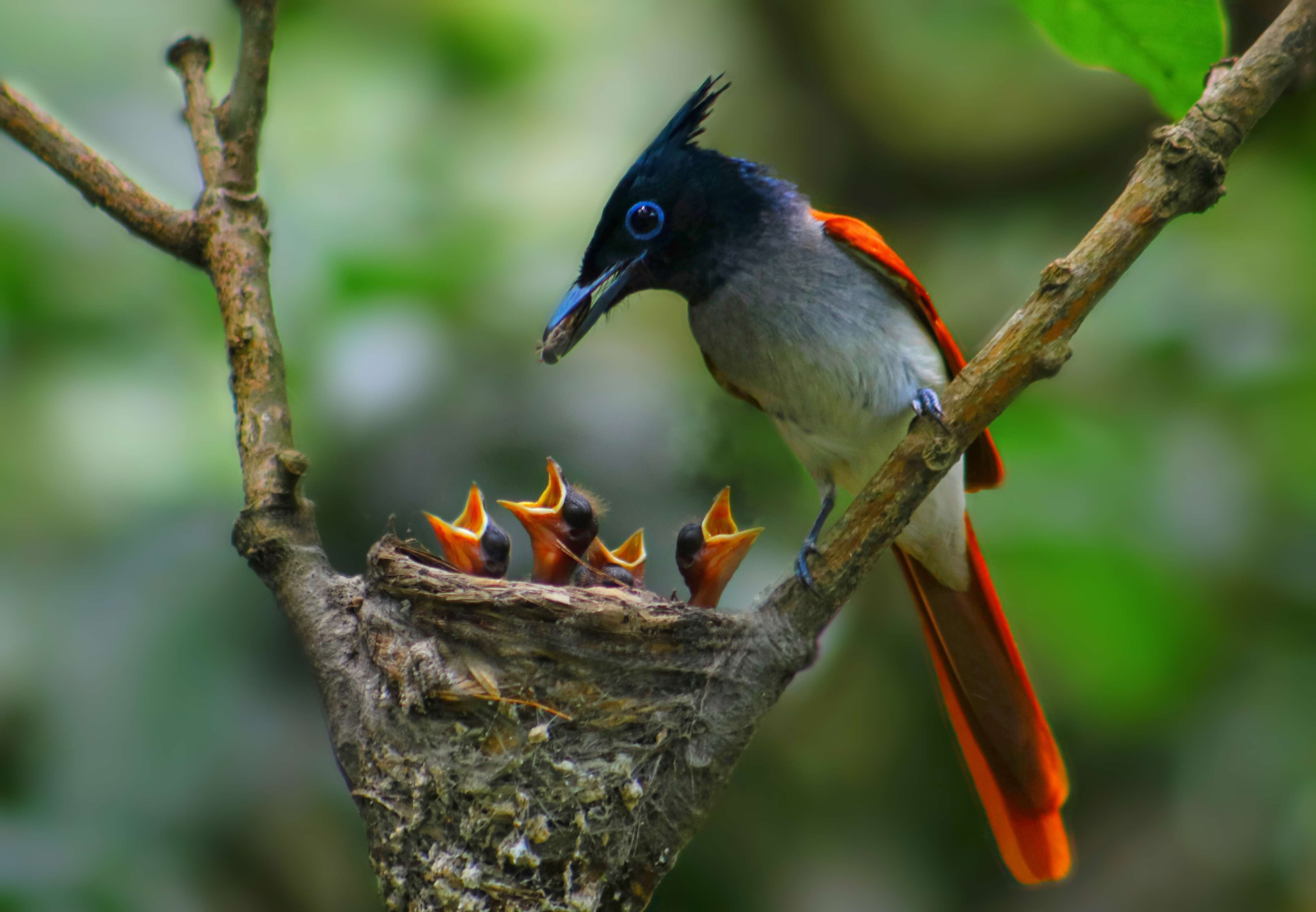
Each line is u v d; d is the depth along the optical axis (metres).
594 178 10.82
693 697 5.91
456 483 9.09
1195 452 9.83
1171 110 6.43
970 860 10.59
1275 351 10.09
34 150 6.22
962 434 5.52
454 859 5.52
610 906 5.68
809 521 10.17
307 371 8.88
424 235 9.76
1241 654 9.86
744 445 9.98
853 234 7.56
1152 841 10.61
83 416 8.46
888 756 10.70
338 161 9.98
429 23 11.34
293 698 8.57
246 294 6.08
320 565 5.89
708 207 7.57
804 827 10.35
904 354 7.52
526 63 11.55
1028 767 7.48
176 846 7.84
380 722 5.67
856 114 13.27
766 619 5.91
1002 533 9.61
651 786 5.80
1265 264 10.84
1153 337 10.39
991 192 13.15
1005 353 5.45
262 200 6.36
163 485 8.43
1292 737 9.70
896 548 7.93
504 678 5.82
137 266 8.81
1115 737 10.58
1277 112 11.45
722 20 12.77
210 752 8.02
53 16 9.29
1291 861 9.77
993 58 13.26
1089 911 10.34
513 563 9.18
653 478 9.66
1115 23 6.16
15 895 7.34
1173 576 9.47
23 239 8.58
